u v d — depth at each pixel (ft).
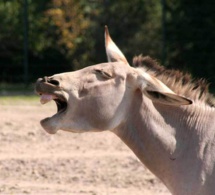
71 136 125.49
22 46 217.77
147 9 221.25
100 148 117.80
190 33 212.02
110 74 54.03
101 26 220.84
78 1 220.84
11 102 167.73
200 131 56.44
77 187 94.12
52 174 101.40
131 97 54.80
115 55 56.24
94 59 219.82
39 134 126.41
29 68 215.72
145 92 53.93
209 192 54.75
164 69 57.36
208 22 211.61
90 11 221.66
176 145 56.03
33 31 217.77
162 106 56.24
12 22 219.20
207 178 54.85
